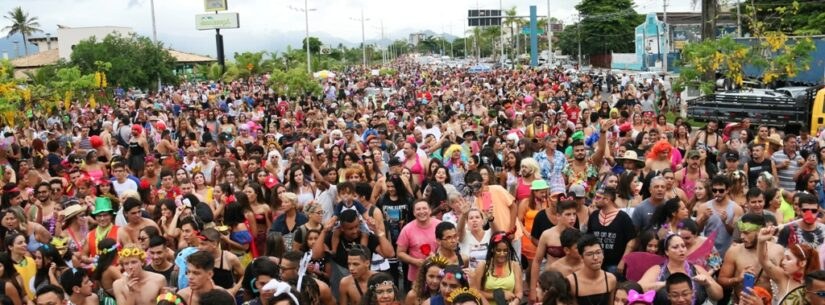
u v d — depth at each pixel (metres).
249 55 65.00
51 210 11.34
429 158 14.22
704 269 7.38
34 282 8.33
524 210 9.83
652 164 11.73
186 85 54.38
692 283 6.56
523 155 14.05
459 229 8.45
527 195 10.16
